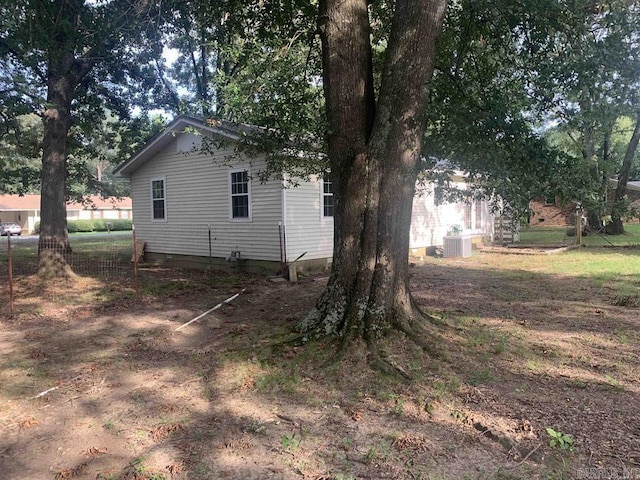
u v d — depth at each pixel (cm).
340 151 539
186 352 588
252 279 1159
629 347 547
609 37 555
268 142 705
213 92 1308
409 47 497
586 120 596
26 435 377
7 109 1012
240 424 377
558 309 751
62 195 1235
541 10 556
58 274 1191
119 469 320
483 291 923
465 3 608
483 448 325
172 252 1511
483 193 522
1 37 1016
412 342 509
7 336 687
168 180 1502
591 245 1831
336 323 532
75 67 1291
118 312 835
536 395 411
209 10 827
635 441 325
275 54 699
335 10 539
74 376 512
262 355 527
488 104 536
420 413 381
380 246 524
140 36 1091
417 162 518
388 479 292
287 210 1176
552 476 287
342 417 380
